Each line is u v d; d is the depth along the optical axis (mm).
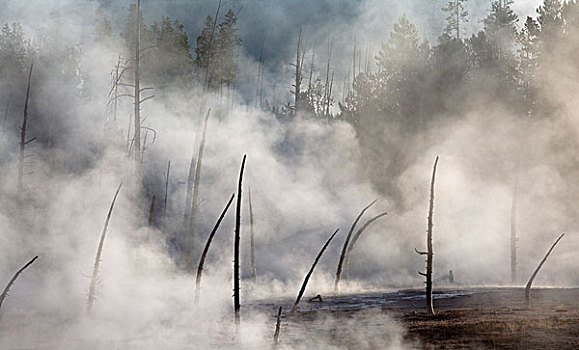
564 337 12672
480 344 12578
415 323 16828
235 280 14797
